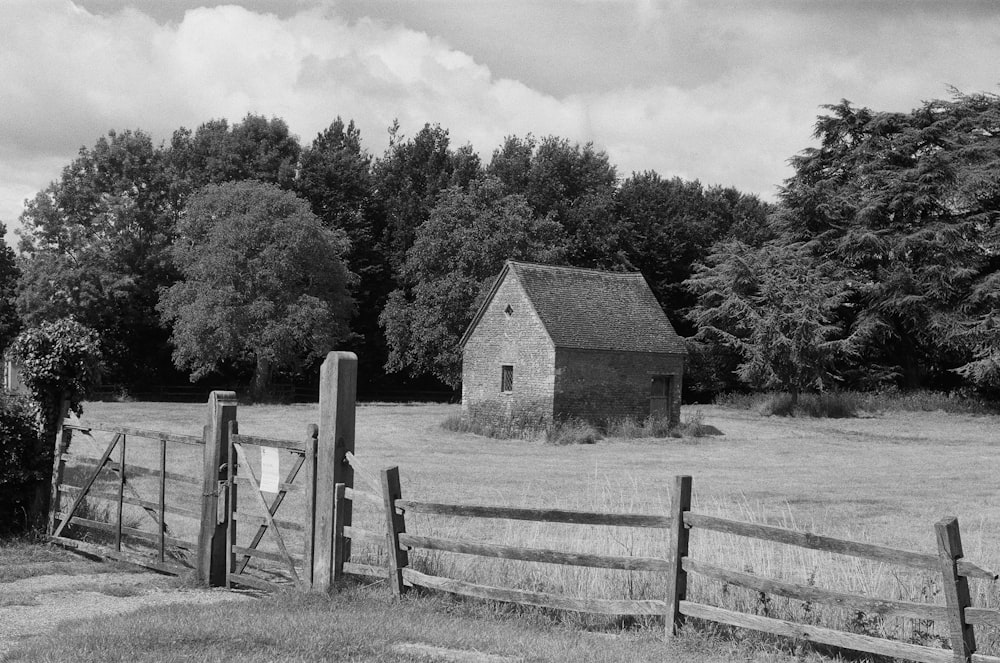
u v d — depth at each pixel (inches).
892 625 330.6
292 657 283.0
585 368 1701.5
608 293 1855.3
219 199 2468.0
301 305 2433.6
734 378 2667.3
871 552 280.7
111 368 2628.0
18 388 607.2
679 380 1830.7
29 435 538.0
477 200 2662.4
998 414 2175.2
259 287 2442.2
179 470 962.7
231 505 445.7
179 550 482.0
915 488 992.9
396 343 2687.0
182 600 404.8
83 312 2479.1
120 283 2511.1
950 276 2331.4
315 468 410.6
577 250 2901.1
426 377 3063.5
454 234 2586.1
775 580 303.4
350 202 3048.7
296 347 2536.9
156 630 310.3
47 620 356.2
